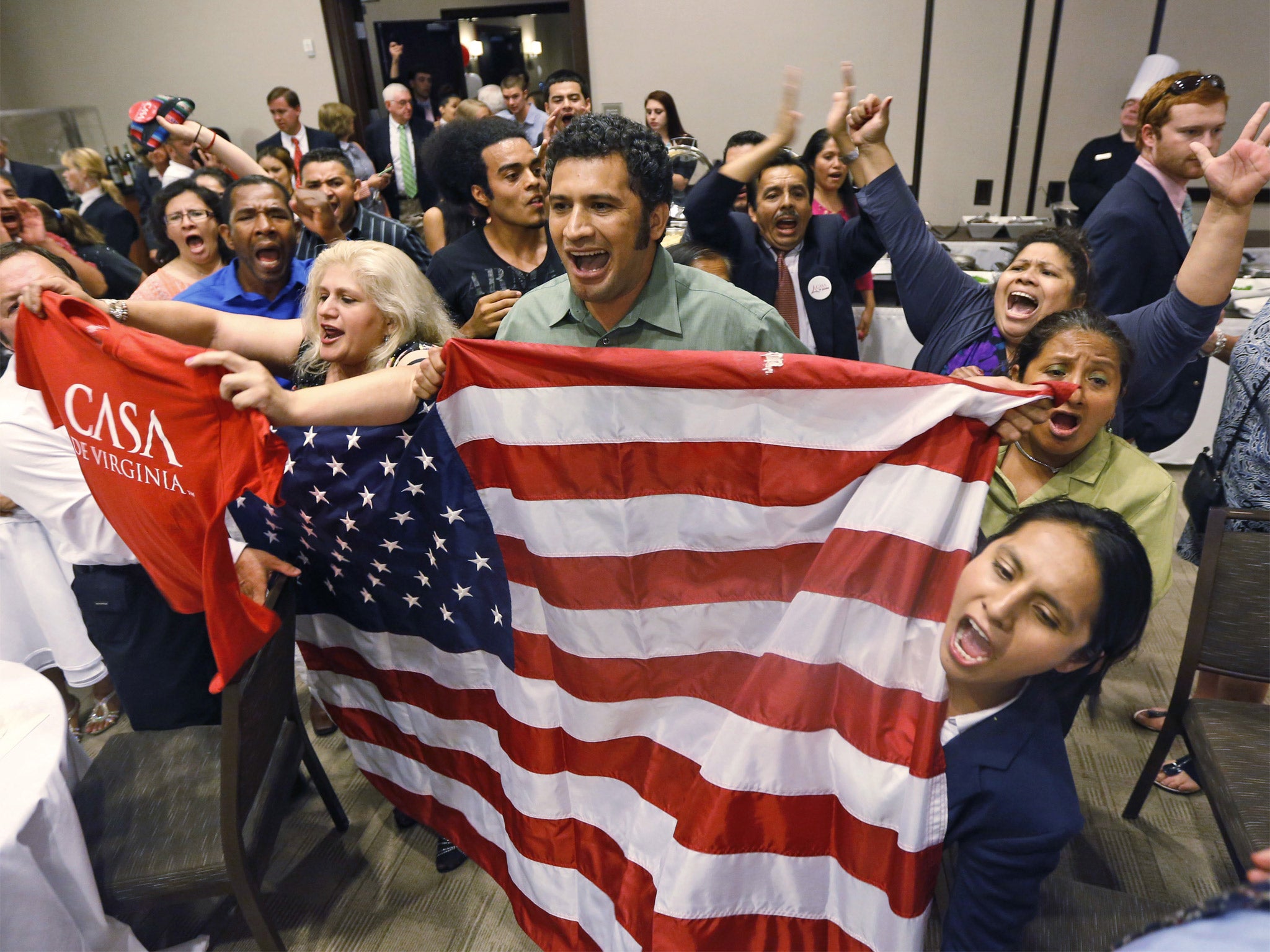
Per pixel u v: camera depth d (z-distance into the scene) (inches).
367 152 244.7
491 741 69.9
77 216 136.3
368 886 80.3
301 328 74.8
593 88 247.9
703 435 53.0
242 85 275.7
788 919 53.4
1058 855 44.3
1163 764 85.2
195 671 78.4
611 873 62.7
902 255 82.4
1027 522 44.9
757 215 105.4
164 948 74.5
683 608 56.9
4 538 90.4
